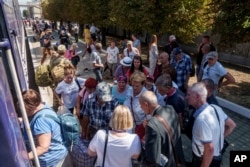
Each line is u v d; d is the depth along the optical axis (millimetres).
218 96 8820
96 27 25266
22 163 1816
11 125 1714
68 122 3338
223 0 7906
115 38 33094
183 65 6449
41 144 2922
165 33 13469
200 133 3131
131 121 3033
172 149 3146
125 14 13477
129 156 2980
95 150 3047
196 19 12938
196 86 3281
